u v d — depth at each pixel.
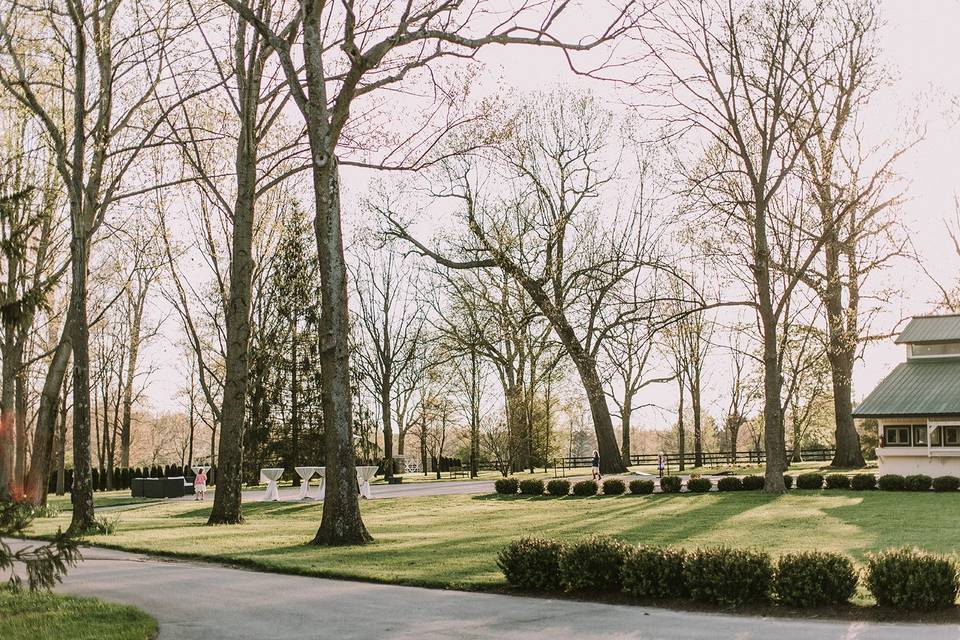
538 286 42.41
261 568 15.07
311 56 18.33
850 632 9.32
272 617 10.63
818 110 33.12
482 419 62.66
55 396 31.17
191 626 10.19
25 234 12.81
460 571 14.00
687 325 43.41
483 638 9.30
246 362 25.84
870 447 63.81
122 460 61.41
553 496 34.09
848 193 34.22
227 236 38.47
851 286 42.00
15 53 25.62
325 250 18.27
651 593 11.65
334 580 13.55
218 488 25.39
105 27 23.83
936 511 23.88
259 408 52.69
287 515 28.78
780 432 31.59
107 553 17.89
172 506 35.62
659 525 21.81
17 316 12.16
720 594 11.07
